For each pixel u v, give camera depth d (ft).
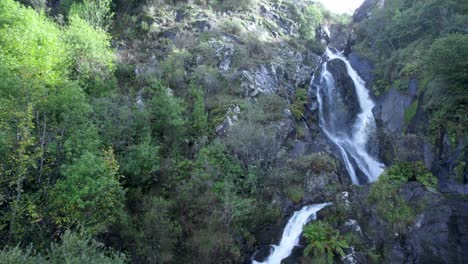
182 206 55.26
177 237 52.16
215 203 55.88
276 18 126.93
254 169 64.13
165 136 68.74
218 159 64.49
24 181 46.03
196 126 73.41
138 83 82.07
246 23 114.32
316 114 97.50
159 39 100.27
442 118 63.57
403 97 79.00
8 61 51.42
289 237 55.88
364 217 55.57
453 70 56.65
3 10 64.18
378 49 102.94
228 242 52.26
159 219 50.65
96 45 74.84
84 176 43.09
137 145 59.26
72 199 41.32
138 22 105.09
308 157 69.00
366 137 86.38
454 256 46.65
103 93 68.18
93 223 43.62
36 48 56.29
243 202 55.21
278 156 67.87
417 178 61.05
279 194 62.75
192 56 92.48
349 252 49.75
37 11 92.94
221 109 77.97
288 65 106.11
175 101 70.49
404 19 90.94
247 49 101.65
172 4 115.24
